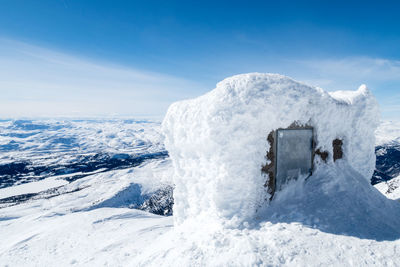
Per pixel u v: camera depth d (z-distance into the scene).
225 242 4.06
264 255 3.65
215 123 4.88
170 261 3.97
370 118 7.21
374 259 3.56
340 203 5.12
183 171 6.16
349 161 6.91
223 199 4.83
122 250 8.16
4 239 12.48
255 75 5.43
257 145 5.12
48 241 10.38
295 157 5.68
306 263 3.49
